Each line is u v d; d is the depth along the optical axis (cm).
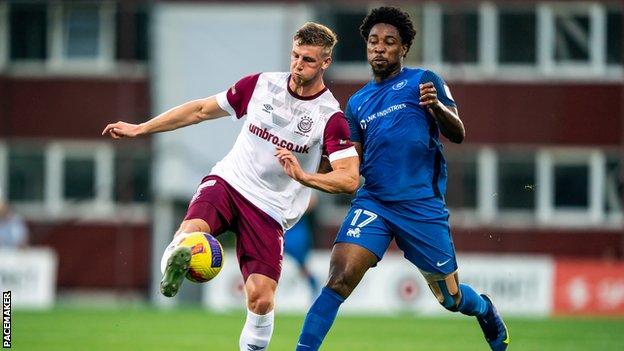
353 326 5494
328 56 2711
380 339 4659
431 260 2864
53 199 9244
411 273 7238
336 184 2645
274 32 8888
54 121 9225
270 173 2786
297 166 2600
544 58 9088
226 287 7338
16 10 9219
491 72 9088
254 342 2773
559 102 9088
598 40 9106
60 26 9200
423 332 5097
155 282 9025
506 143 9075
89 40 9206
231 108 2802
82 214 9188
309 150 2759
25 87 9231
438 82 2822
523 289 7256
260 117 2762
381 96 2833
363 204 2853
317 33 2683
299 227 6650
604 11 9106
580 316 7062
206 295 7462
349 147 2720
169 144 8900
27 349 3947
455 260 2916
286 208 2817
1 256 7456
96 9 9181
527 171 9169
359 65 8981
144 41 9138
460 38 9044
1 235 7650
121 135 2791
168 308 7294
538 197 9138
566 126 9088
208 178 2858
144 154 9225
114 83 9138
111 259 9119
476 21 9106
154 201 8969
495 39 9088
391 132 2803
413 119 2802
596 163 9112
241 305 7319
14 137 9225
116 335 4706
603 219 9144
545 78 9075
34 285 7450
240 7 8894
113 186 9169
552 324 5816
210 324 5441
